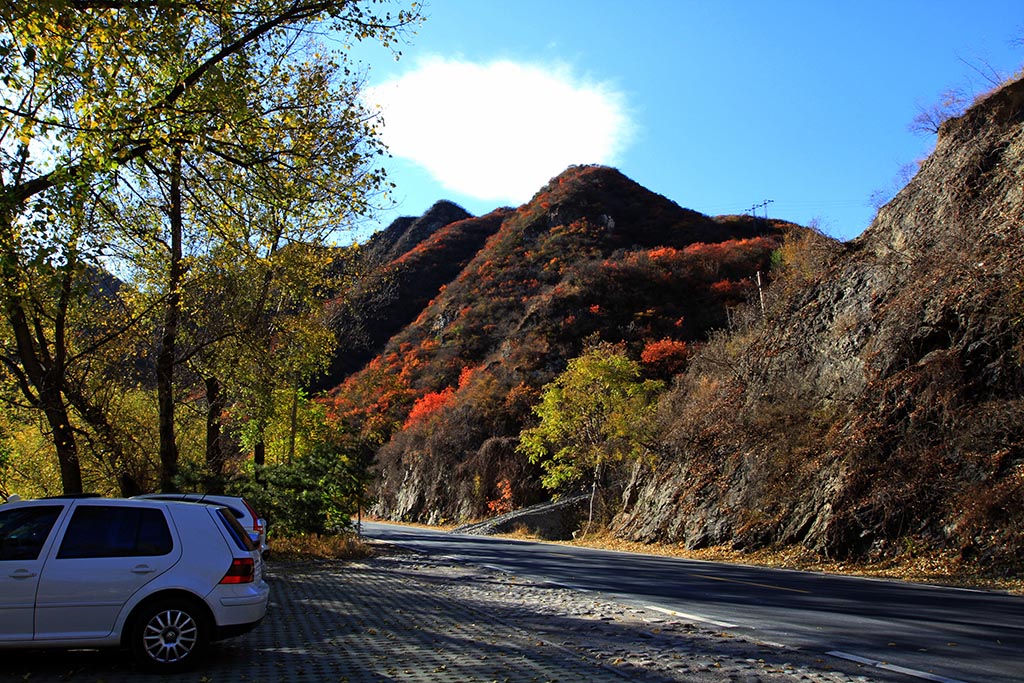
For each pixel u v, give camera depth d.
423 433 69.31
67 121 10.05
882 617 10.38
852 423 22.48
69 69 9.59
